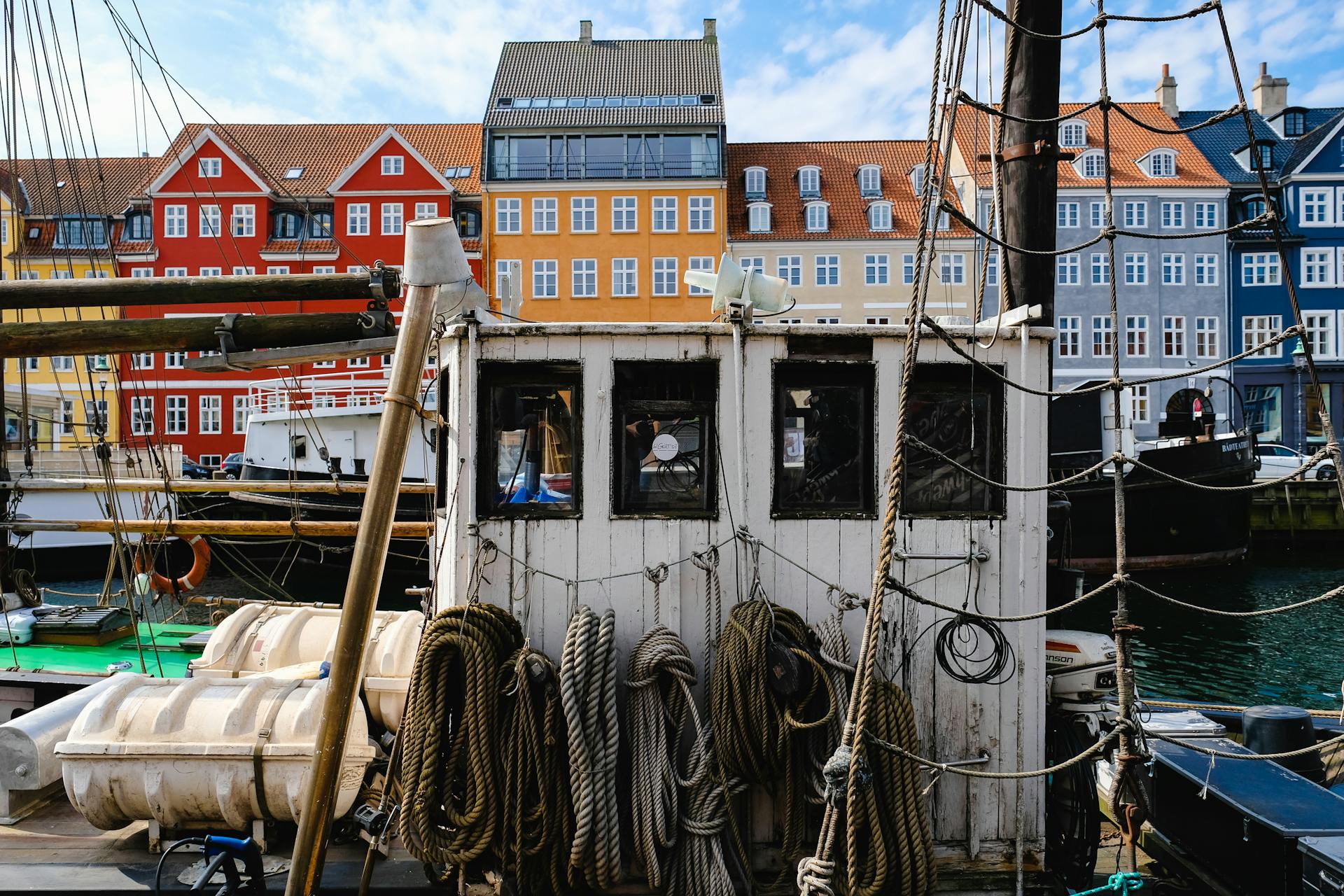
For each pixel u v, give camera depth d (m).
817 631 3.90
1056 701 4.86
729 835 3.77
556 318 33.81
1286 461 28.59
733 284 3.95
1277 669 14.63
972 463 4.07
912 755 3.32
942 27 3.47
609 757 3.66
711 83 36.09
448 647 3.78
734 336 3.95
